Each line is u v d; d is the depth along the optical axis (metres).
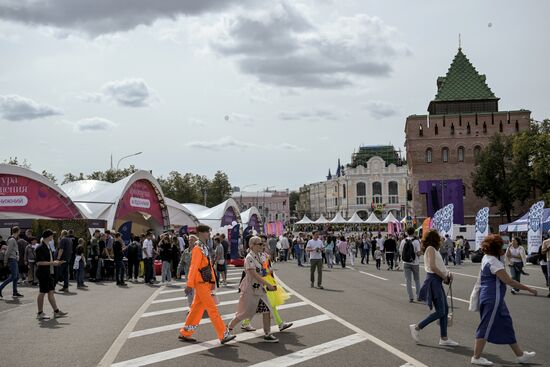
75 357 9.26
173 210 52.66
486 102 88.81
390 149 175.75
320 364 8.55
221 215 60.16
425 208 83.81
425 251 10.33
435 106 89.62
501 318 8.46
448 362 8.60
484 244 8.74
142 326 12.47
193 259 10.59
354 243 52.56
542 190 66.69
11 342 10.65
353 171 163.00
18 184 30.59
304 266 38.22
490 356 9.10
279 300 11.64
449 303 16.36
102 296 19.11
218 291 20.62
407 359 8.80
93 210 35.31
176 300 17.77
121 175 96.50
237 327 12.39
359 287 21.77
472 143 83.81
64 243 20.97
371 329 11.68
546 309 15.24
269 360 8.91
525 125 82.75
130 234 30.59
